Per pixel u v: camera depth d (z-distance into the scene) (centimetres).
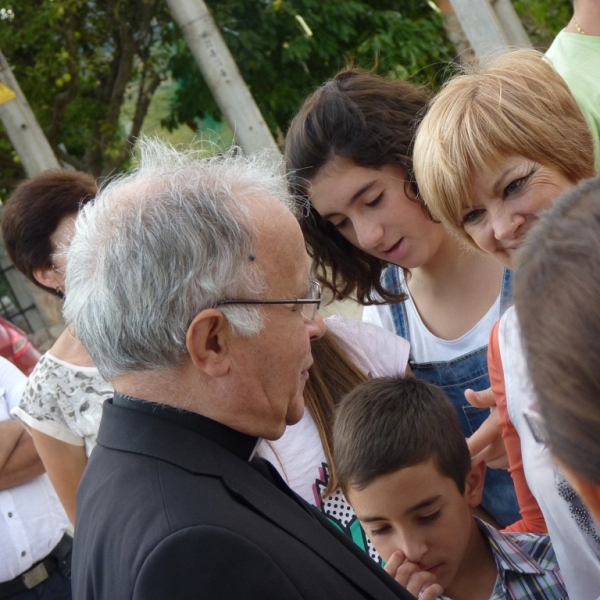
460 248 218
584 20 253
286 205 143
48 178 253
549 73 170
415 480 171
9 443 265
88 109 978
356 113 205
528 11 927
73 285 133
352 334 217
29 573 267
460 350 220
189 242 124
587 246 70
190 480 120
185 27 596
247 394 130
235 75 600
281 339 132
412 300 234
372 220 210
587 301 68
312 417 200
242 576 110
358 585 126
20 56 945
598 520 74
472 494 190
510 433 170
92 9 941
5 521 263
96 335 128
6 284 809
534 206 162
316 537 129
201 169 137
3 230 255
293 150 216
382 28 921
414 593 169
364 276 234
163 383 128
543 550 176
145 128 1084
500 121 160
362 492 175
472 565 178
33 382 243
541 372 71
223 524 114
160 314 123
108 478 126
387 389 183
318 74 933
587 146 169
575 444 69
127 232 127
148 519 115
